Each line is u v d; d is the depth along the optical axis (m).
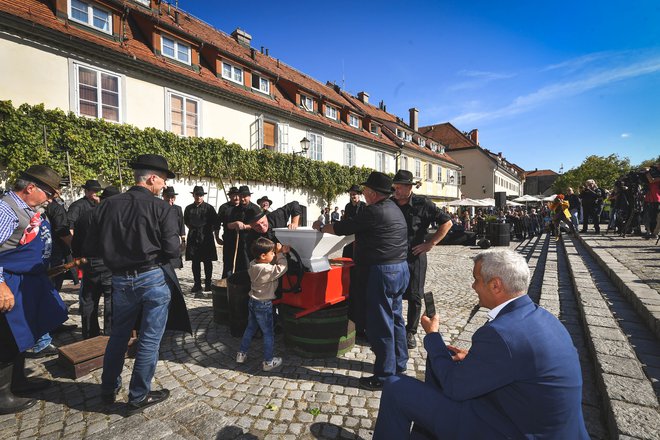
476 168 40.81
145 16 11.78
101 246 2.44
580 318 4.03
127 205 2.48
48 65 9.41
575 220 12.53
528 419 1.33
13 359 2.58
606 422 2.16
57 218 4.39
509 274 1.52
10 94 8.80
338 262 4.06
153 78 11.82
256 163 15.04
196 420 2.39
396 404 1.73
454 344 3.75
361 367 3.28
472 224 21.42
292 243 3.29
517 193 63.03
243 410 2.55
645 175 8.77
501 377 1.35
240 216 5.60
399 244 2.88
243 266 5.32
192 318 4.64
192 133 13.16
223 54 14.43
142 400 2.54
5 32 8.71
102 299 5.64
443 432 1.54
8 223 2.45
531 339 1.33
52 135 9.32
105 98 10.63
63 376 3.08
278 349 3.69
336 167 19.64
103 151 10.27
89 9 10.56
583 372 2.81
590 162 49.25
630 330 3.14
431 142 34.12
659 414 1.93
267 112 16.05
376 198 2.97
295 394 2.78
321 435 2.28
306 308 3.41
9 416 2.48
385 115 31.34
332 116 21.38
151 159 2.61
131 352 3.45
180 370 3.19
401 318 3.10
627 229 9.79
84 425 2.39
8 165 8.70
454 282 7.04
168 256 2.57
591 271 5.74
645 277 4.45
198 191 5.96
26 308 2.58
